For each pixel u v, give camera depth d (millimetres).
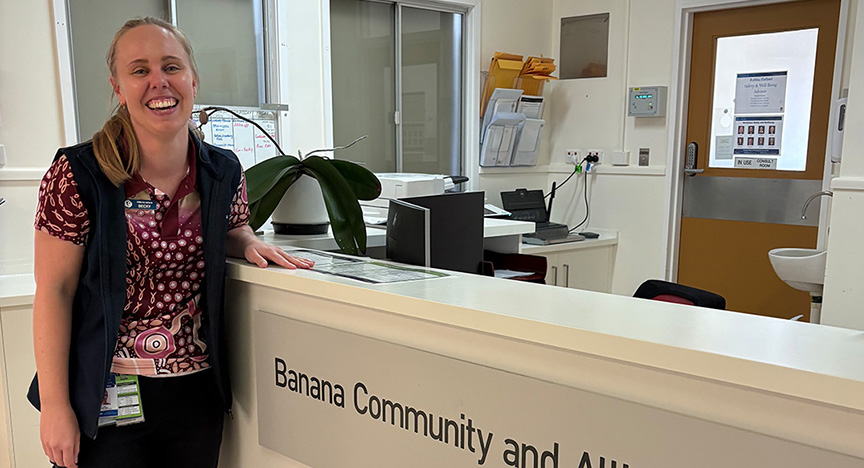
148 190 1404
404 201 1974
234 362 1725
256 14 3473
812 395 776
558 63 4863
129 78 1338
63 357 1357
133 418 1450
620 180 4555
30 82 2744
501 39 4535
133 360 1439
